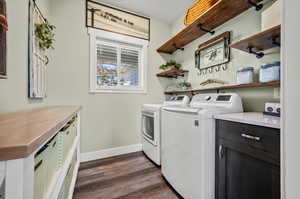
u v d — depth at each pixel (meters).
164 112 1.57
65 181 1.00
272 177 0.76
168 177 1.47
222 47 1.79
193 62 2.31
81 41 2.04
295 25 0.53
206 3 1.66
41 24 1.37
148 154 2.12
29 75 1.21
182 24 2.53
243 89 1.57
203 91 2.11
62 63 1.92
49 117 0.75
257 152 0.82
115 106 2.31
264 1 1.37
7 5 0.92
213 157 1.10
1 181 0.31
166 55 2.78
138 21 2.49
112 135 2.28
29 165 0.38
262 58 1.38
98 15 2.16
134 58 2.57
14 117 0.74
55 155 0.75
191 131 1.17
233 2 1.40
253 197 0.85
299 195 0.52
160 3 2.23
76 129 1.58
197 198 1.09
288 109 0.55
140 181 1.54
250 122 0.85
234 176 0.97
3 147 0.30
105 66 2.32
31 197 0.39
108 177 1.62
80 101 2.04
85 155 2.07
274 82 1.14
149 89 2.60
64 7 1.94
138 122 2.49
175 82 2.77
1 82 0.86
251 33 1.47
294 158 0.54
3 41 0.85
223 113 1.20
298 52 0.52
